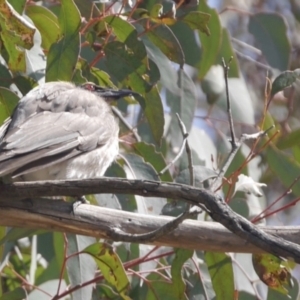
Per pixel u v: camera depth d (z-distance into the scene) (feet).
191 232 26.45
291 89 44.09
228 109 26.16
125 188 23.44
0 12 31.22
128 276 33.91
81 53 39.04
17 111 30.71
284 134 42.57
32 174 28.76
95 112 32.22
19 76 33.78
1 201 26.16
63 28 32.40
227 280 32.01
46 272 38.75
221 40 42.11
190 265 35.99
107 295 36.52
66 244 32.45
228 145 43.62
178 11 37.17
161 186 22.97
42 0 37.01
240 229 21.86
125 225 26.45
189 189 22.65
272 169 41.50
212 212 22.21
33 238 39.14
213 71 44.04
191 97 40.42
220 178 25.14
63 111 31.30
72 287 33.73
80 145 30.09
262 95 49.57
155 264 34.99
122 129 39.22
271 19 43.73
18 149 26.73
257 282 38.96
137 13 34.06
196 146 41.93
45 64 35.04
